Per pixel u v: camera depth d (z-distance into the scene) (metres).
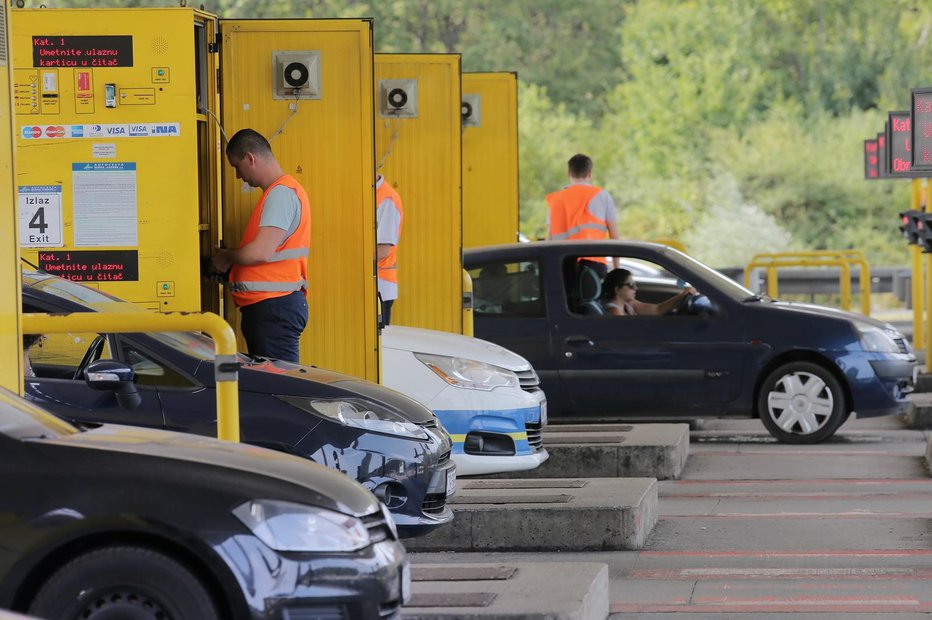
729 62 126.06
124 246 25.28
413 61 34.62
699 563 21.66
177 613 13.24
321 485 14.15
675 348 33.97
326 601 13.56
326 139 27.45
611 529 22.58
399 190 34.62
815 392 33.69
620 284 34.62
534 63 135.12
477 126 41.06
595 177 126.94
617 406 34.31
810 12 126.62
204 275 26.50
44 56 25.25
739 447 33.72
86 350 19.58
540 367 34.44
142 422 19.09
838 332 33.66
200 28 26.83
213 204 26.75
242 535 13.37
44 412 15.48
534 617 16.41
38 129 25.27
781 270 79.12
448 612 16.47
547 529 22.66
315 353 27.27
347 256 27.45
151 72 25.27
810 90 125.50
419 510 19.69
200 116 26.56
